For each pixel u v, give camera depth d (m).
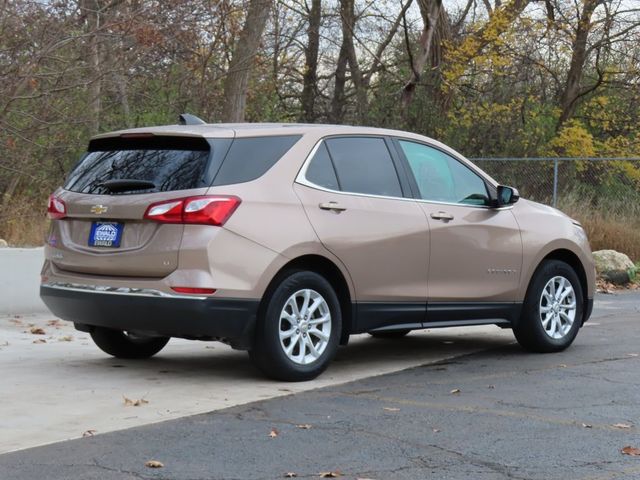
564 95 30.61
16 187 14.84
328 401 6.29
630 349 8.66
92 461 4.81
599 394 6.57
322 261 7.03
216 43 18.81
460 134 25.02
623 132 32.31
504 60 26.67
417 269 7.54
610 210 19.00
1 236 13.53
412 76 25.28
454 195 7.99
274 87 24.69
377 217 7.29
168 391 6.57
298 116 30.08
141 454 4.95
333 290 7.11
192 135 6.70
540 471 4.67
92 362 7.79
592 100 31.52
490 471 4.66
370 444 5.17
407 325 7.58
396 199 7.50
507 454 4.98
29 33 14.64
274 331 6.70
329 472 4.60
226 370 7.46
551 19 28.92
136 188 6.71
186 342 9.09
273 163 6.85
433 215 7.67
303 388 6.73
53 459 4.85
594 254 16.38
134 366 7.61
